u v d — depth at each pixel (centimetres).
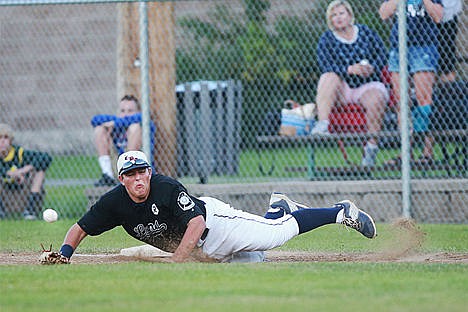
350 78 3419
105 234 3200
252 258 2217
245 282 1680
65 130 5425
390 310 1358
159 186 2067
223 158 3722
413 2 3272
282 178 3681
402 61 3169
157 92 3669
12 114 5216
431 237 2856
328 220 2283
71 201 3875
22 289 1634
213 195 3494
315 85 3653
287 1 3825
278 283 1667
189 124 3712
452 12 3284
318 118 3456
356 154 4038
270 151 4000
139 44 3703
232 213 2148
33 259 2420
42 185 3731
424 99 3297
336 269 1881
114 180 3650
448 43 3303
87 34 5388
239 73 3862
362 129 3438
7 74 5138
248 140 3750
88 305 1443
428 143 3338
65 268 1936
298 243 2800
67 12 5306
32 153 3725
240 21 4069
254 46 3822
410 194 3219
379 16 3450
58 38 5316
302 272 1825
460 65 3431
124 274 1803
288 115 3534
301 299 1478
